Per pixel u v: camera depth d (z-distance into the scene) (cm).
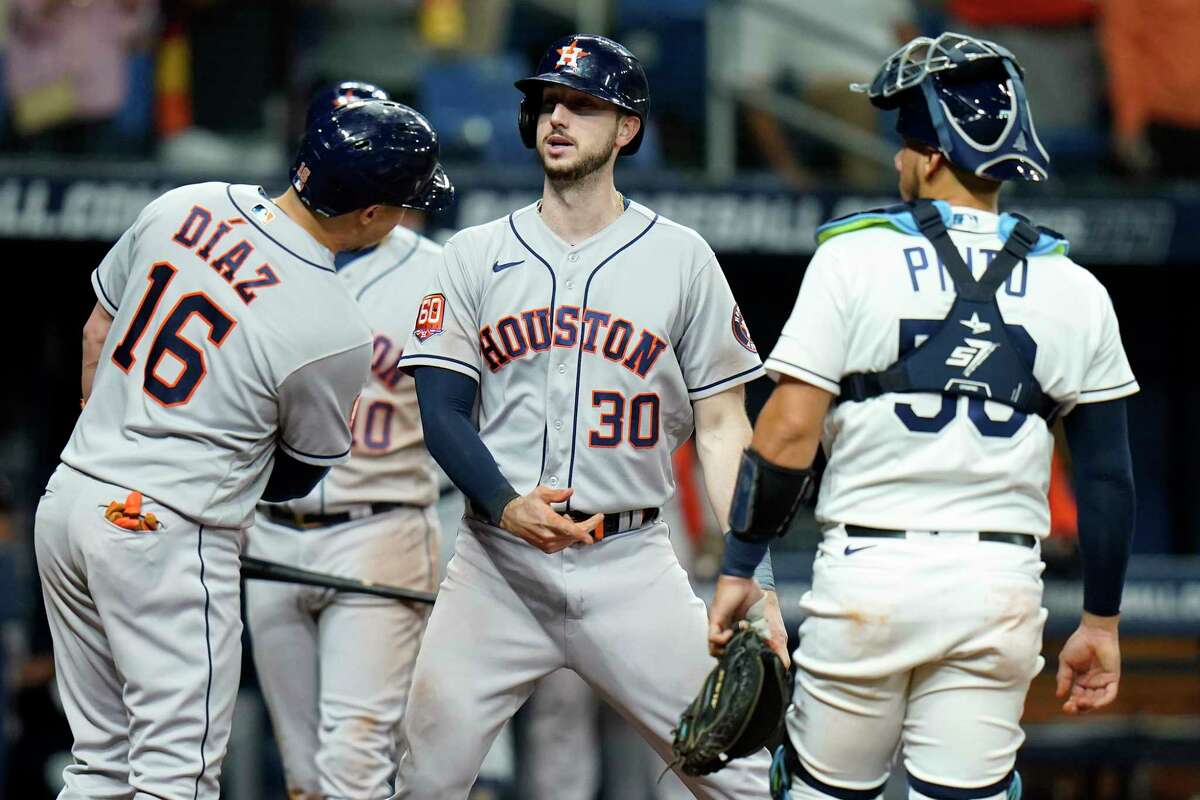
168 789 1292
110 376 1330
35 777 2612
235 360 1307
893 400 1159
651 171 2933
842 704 1172
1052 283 1178
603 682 1363
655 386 1338
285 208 1366
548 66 1319
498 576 1352
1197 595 2545
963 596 1137
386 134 1333
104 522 1283
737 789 1359
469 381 1334
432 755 1366
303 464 1401
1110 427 1200
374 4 3106
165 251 1334
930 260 1167
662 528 1380
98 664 1345
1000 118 1184
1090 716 2752
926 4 3253
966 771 1157
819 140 3169
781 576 2602
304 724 1731
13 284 3275
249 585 1731
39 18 3009
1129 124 3177
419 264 1711
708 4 3175
